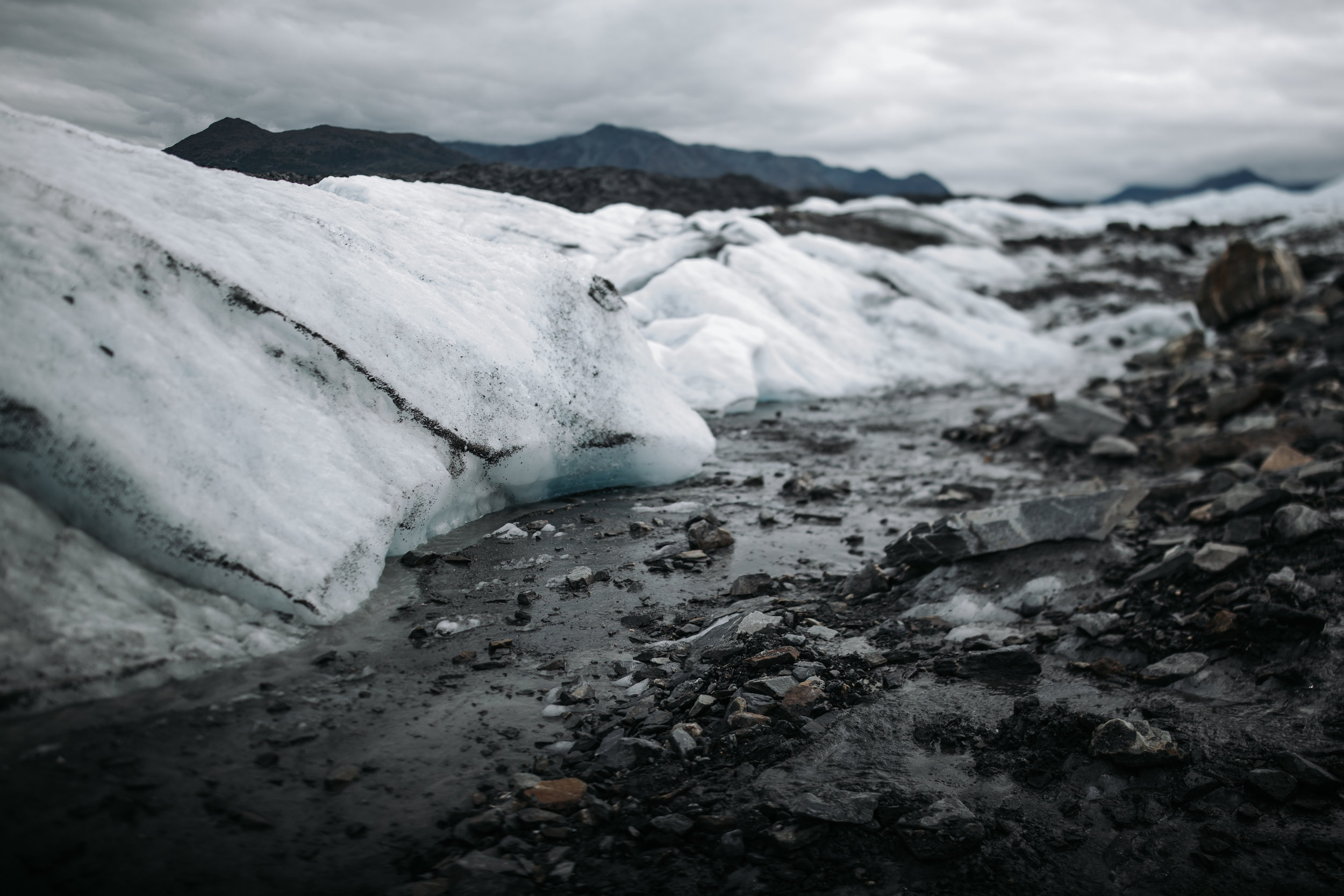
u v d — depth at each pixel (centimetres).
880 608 479
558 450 624
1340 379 964
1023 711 341
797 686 353
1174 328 1673
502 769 296
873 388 1353
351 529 406
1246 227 3278
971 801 288
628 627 435
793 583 512
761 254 1544
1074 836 270
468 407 535
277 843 245
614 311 723
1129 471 803
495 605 446
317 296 466
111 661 295
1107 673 381
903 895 243
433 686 352
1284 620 375
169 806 251
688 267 1390
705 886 242
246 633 345
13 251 334
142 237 378
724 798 283
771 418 1110
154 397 349
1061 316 1945
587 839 262
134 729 281
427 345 518
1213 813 277
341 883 233
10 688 269
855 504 712
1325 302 1398
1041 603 464
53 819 235
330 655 357
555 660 387
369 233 570
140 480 325
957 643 421
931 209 3072
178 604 332
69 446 310
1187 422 961
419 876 238
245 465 376
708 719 332
